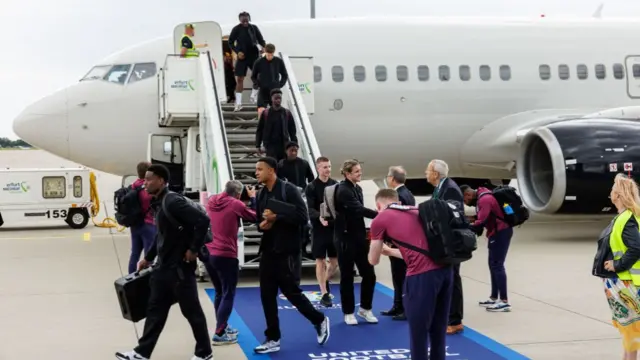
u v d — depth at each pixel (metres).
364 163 15.38
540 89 15.71
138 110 13.95
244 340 6.82
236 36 13.16
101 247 13.99
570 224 17.33
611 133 13.48
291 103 12.28
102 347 6.58
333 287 9.57
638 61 16.38
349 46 14.94
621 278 5.04
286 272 6.24
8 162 59.38
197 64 12.44
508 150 15.57
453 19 16.17
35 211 18.22
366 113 14.77
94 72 14.55
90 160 14.37
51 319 7.75
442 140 15.34
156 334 5.75
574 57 16.08
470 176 16.84
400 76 14.95
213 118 11.10
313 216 8.16
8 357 6.25
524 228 16.58
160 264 5.71
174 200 5.58
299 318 7.71
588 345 6.44
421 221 5.02
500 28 16.05
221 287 6.85
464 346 6.43
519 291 9.03
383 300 8.61
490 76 15.45
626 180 5.06
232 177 10.17
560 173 13.17
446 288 5.11
